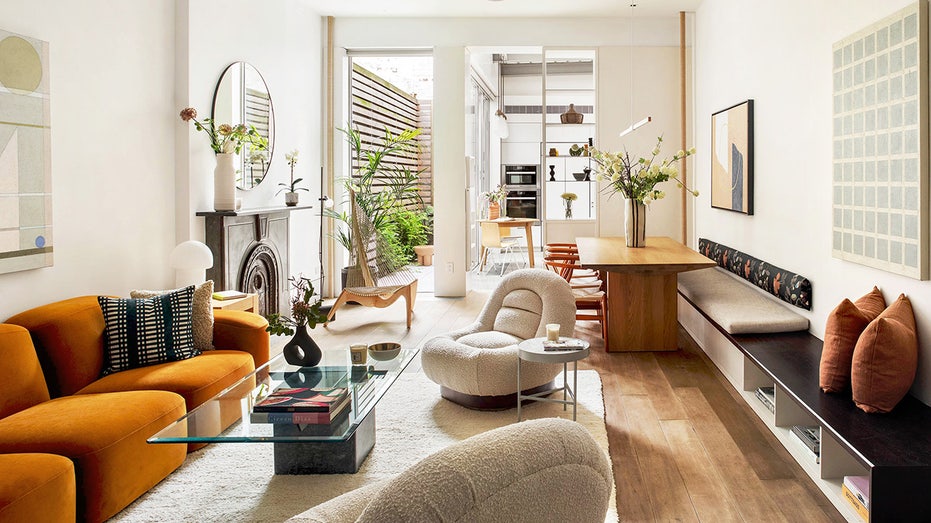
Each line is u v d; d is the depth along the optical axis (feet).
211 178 18.79
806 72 15.20
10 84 11.99
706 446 12.32
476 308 26.09
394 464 11.44
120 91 15.30
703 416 13.92
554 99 43.93
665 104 27.78
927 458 8.39
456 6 26.03
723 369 16.90
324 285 28.43
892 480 8.19
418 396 15.16
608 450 12.07
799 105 15.65
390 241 29.63
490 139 40.55
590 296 20.79
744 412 14.14
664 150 27.91
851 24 12.93
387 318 24.41
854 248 12.63
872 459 8.39
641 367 17.81
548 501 3.54
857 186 12.48
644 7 26.22
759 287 18.60
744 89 20.12
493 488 3.28
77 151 13.93
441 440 12.46
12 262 12.09
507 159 44.09
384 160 34.73
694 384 16.21
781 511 9.83
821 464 10.37
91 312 12.74
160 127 16.88
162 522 9.48
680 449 12.19
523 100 43.75
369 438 11.96
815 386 11.46
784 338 14.78
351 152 29.78
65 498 8.41
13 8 12.17
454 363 13.92
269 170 22.47
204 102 18.29
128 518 9.61
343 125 28.48
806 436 11.44
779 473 11.14
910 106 10.56
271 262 21.56
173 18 17.35
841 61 13.12
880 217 11.60
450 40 27.71
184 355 13.28
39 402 11.04
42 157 12.77
